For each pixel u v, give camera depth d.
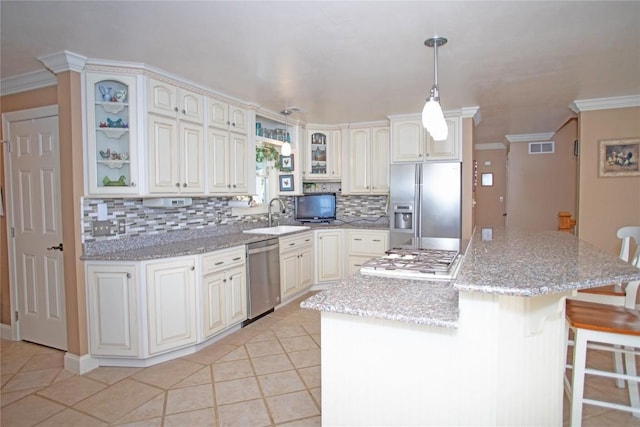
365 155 5.10
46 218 3.09
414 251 2.58
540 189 7.07
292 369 2.83
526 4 2.01
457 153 4.44
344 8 2.04
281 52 2.64
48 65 2.71
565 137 6.85
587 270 1.63
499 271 1.62
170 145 3.13
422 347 1.52
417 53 2.67
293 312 4.18
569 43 2.53
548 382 1.66
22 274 3.30
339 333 1.64
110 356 2.85
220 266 3.33
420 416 1.54
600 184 4.23
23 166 3.19
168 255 2.90
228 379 2.68
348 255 5.03
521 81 3.37
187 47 2.54
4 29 2.25
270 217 4.84
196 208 3.85
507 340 1.48
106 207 3.00
